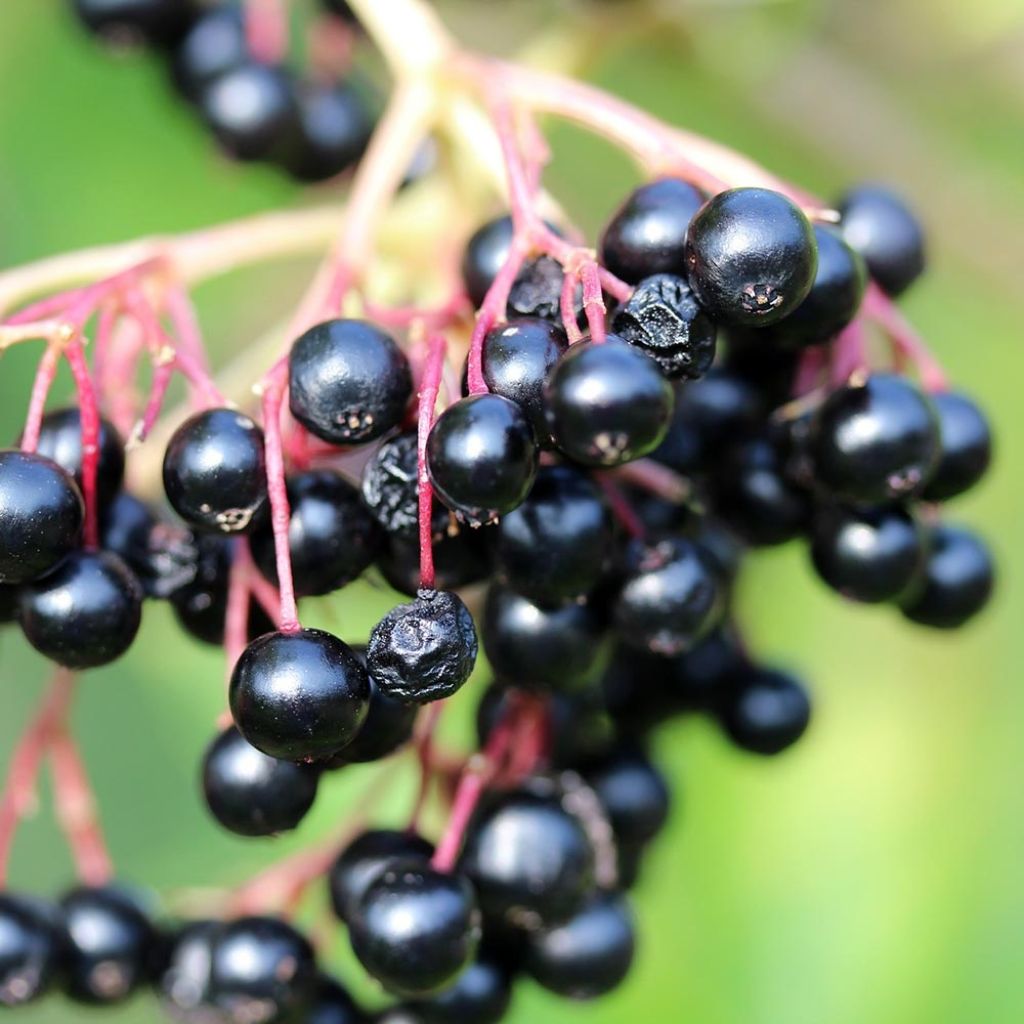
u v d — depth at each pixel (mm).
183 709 258
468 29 266
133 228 262
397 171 217
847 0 260
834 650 252
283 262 264
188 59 257
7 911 226
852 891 247
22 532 199
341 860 216
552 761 221
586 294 198
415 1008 220
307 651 197
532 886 212
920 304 260
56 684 230
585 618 208
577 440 193
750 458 216
